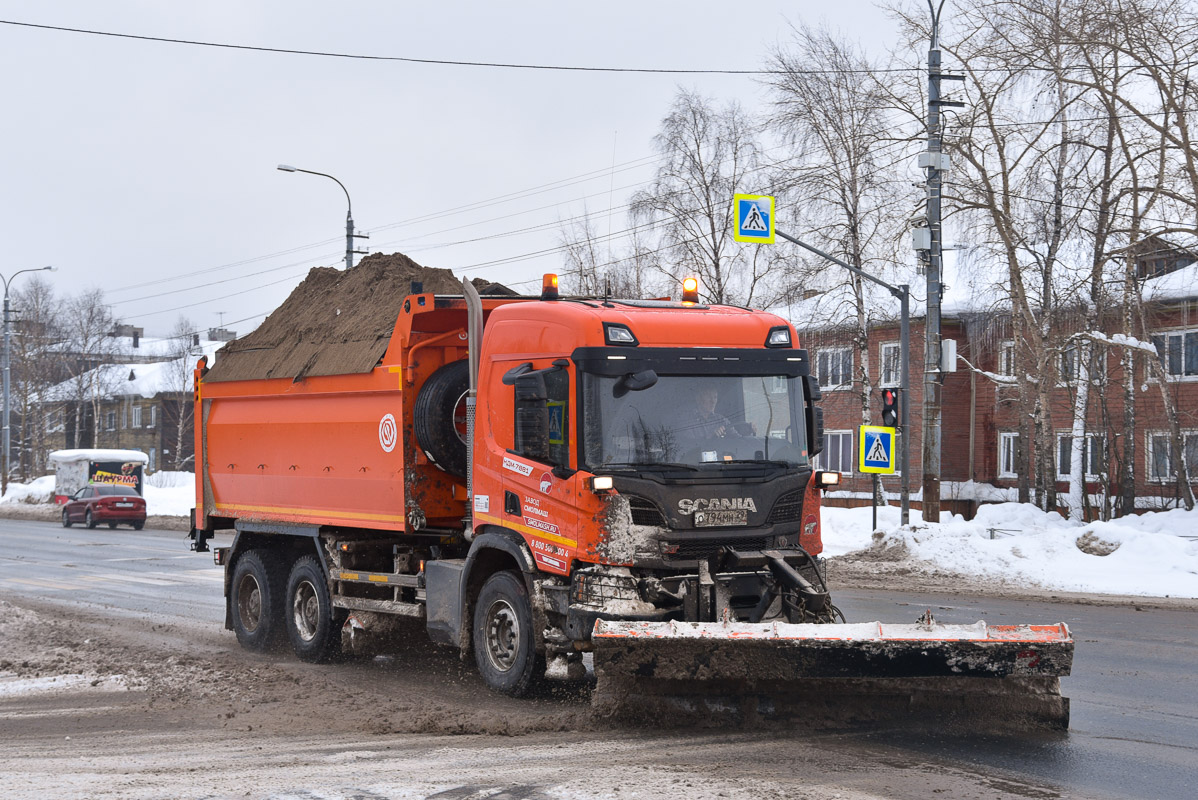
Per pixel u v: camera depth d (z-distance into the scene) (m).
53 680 10.74
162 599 18.00
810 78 33.38
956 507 38.59
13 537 35.03
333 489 11.93
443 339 10.86
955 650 7.45
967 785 6.41
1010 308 30.42
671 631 7.59
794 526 9.00
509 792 6.24
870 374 41.66
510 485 9.38
